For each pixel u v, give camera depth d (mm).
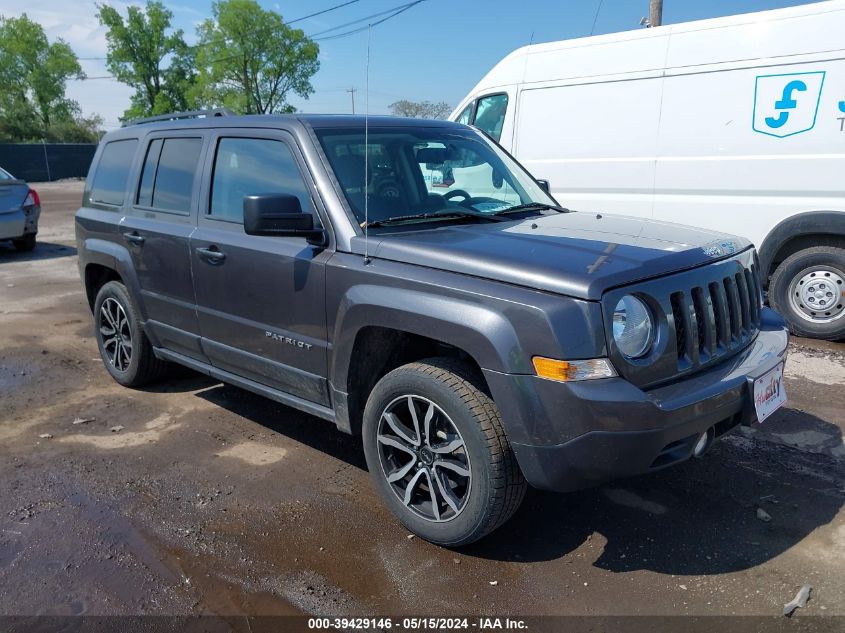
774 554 3051
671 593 2812
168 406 4941
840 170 5711
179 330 4441
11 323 7348
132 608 2793
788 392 4953
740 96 6090
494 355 2705
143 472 3938
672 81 6422
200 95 51438
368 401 3268
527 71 7402
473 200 3988
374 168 3654
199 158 4246
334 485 3758
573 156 7137
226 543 3225
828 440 4152
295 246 3533
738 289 3271
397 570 3002
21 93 57719
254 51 46875
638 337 2701
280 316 3631
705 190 6383
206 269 4035
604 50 6824
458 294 2852
